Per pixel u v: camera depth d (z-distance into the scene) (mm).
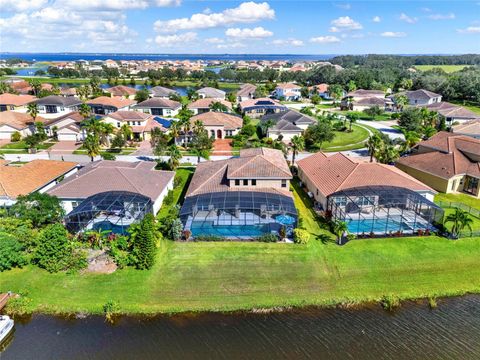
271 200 45656
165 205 52438
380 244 41625
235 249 40281
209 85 199125
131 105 124438
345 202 47906
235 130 94688
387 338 30109
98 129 77125
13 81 186750
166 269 37312
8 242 37062
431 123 100125
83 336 30109
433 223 46406
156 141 84625
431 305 33906
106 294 34312
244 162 52344
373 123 112938
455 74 180375
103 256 39188
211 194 47562
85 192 47531
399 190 47188
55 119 98062
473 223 47031
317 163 59906
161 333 30391
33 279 35969
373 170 51812
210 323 31516
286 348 28938
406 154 75375
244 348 28875
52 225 39438
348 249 40719
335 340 29844
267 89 182250
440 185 58125
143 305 33250
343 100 149125
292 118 99750
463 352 28781
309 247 40875
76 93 144500
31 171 54938
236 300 34031
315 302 34062
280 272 37250
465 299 34875
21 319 31969
